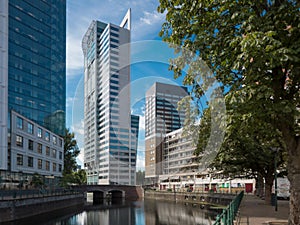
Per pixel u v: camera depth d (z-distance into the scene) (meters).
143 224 35.97
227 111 9.11
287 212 19.70
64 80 74.56
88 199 87.12
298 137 10.50
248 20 8.42
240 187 67.62
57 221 37.41
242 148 23.17
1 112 49.03
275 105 8.85
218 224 6.70
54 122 68.31
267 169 27.22
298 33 8.76
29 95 61.91
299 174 10.23
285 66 9.36
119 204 60.59
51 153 65.69
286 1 8.76
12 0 60.97
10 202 33.28
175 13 10.39
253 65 8.20
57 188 62.84
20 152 53.03
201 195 55.25
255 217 16.97
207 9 10.41
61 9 75.06
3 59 50.59
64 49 75.38
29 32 64.06
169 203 58.59
